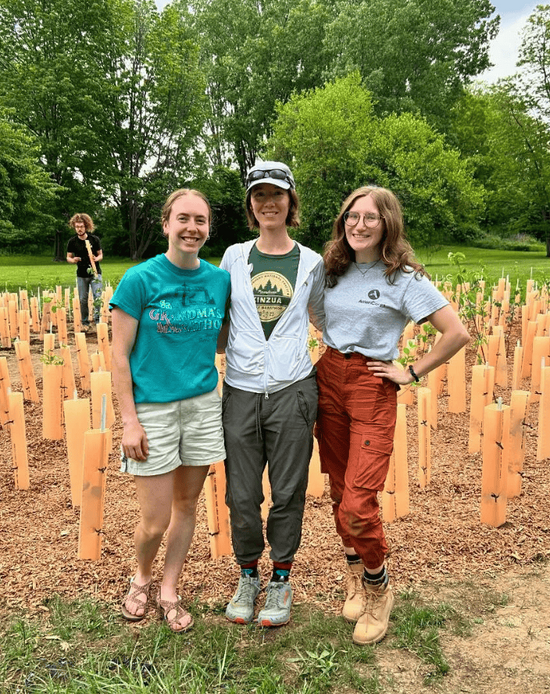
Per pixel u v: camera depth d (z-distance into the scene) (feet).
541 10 97.91
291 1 141.08
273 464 7.76
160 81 118.73
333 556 9.46
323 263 7.91
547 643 7.27
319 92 98.94
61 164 107.86
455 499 11.35
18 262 104.01
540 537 9.75
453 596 8.30
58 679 6.81
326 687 6.67
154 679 6.66
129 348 7.23
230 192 140.97
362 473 7.18
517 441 10.96
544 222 107.96
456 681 6.71
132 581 8.15
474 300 18.38
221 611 8.15
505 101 104.27
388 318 7.49
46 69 106.22
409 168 90.84
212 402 7.77
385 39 112.78
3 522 10.54
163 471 7.36
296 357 7.66
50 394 14.62
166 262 7.32
